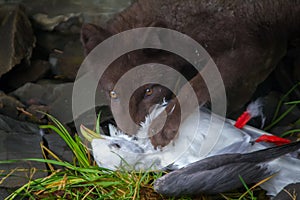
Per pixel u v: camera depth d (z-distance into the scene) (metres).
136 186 6.57
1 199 6.58
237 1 8.38
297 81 9.05
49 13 10.16
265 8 8.44
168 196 6.33
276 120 8.09
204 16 8.29
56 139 7.62
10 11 9.40
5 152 7.25
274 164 6.52
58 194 6.75
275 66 8.66
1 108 8.29
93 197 6.76
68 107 8.30
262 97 8.40
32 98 8.66
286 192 6.43
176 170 6.10
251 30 8.34
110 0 10.34
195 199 6.59
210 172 6.08
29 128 7.80
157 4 8.34
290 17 8.70
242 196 6.48
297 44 9.32
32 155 7.25
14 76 9.15
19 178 6.84
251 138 6.84
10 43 9.05
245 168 6.23
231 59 8.14
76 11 10.23
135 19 8.28
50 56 9.57
